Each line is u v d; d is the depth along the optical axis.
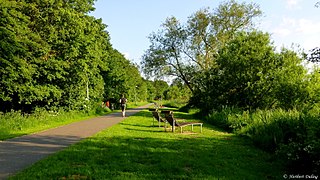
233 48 26.00
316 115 10.79
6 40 20.31
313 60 11.32
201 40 39.38
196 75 37.56
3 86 22.14
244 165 8.32
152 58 41.38
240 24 37.56
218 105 26.23
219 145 11.55
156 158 8.75
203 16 38.31
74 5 30.38
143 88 94.31
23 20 22.30
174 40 40.12
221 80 25.89
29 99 24.09
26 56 22.78
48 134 14.32
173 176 6.88
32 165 7.72
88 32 29.94
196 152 9.91
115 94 50.91
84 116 28.75
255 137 12.22
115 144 11.15
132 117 26.45
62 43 26.72
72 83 30.44
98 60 32.91
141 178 6.68
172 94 88.25
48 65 25.36
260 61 23.69
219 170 7.58
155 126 18.81
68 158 8.59
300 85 20.73
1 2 19.77
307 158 7.56
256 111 20.05
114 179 6.53
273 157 9.27
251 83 23.50
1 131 14.55
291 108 20.66
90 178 6.62
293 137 10.34
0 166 7.77
